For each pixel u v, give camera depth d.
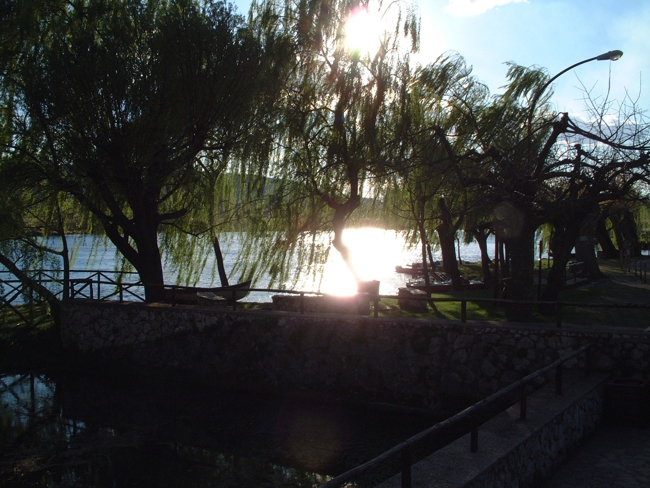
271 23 16.91
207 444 10.62
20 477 9.44
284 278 18.47
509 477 6.15
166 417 12.14
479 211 15.09
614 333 9.80
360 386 12.30
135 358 15.33
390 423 11.38
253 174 17.52
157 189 16.95
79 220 18.48
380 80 16.28
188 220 19.16
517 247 12.48
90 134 14.86
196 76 15.09
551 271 15.20
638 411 8.51
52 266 17.77
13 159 15.22
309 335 13.06
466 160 16.73
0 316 18.42
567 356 8.42
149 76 14.91
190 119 15.38
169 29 14.79
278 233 18.14
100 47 14.72
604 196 11.95
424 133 16.86
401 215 21.22
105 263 45.72
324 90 16.89
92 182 15.09
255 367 13.62
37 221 17.17
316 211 17.98
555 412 7.38
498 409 10.74
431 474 5.62
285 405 12.70
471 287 23.98
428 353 11.66
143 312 15.40
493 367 10.96
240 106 15.66
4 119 15.56
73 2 15.88
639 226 40.56
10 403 13.23
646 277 25.52
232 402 12.99
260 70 15.95
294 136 16.98
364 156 16.25
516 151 15.60
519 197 12.26
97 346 15.99
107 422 11.91
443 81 18.78
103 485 9.10
